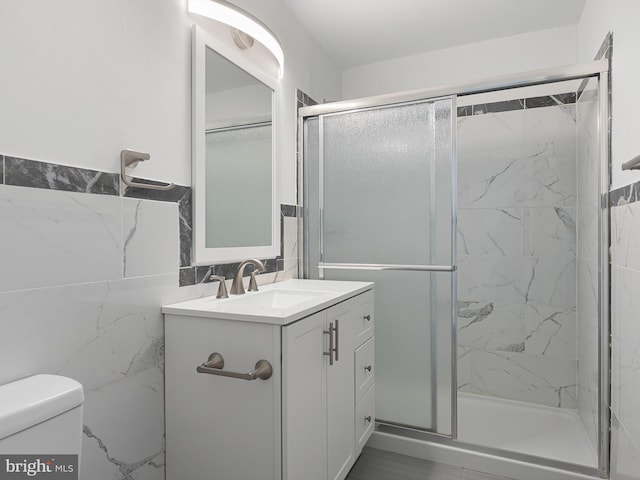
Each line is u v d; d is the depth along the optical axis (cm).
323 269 228
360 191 220
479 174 268
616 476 163
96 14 112
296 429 121
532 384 258
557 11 227
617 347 163
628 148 149
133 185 121
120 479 119
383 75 288
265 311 124
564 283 249
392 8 222
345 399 162
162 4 137
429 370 203
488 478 182
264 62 199
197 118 150
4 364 90
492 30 248
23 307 94
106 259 115
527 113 255
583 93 221
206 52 157
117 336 118
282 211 216
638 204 137
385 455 201
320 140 230
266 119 198
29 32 95
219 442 125
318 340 138
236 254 173
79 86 107
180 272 144
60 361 102
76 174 106
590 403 208
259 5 195
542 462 181
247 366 120
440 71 272
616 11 164
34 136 96
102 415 114
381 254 214
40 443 82
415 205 207
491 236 266
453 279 198
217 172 162
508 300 263
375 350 214
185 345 130
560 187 249
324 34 251
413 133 208
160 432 133
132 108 124
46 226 99
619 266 160
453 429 197
